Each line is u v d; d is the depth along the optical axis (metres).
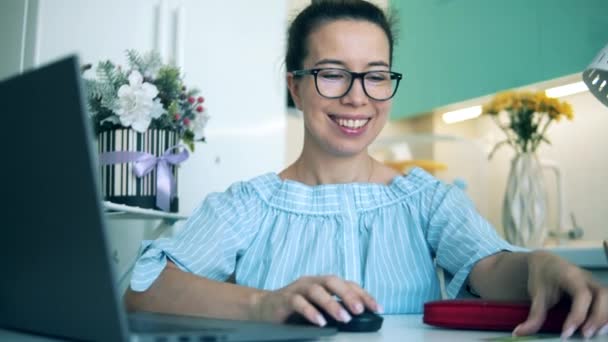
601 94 1.18
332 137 1.05
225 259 1.00
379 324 0.62
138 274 0.84
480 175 2.29
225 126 1.87
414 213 1.06
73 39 1.68
